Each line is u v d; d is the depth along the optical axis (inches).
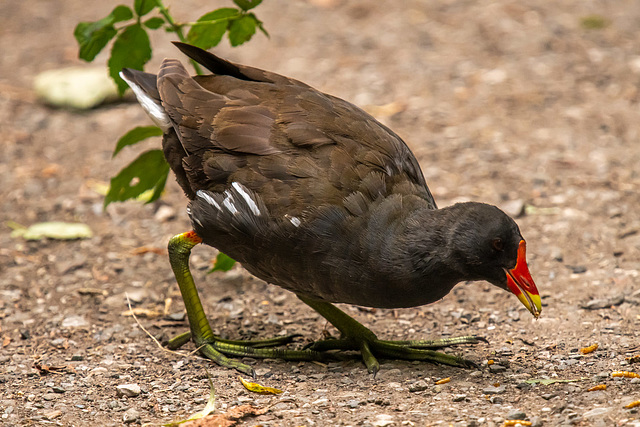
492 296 392.5
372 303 299.7
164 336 362.6
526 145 559.8
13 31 791.1
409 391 296.4
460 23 776.9
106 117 629.9
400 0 838.5
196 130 315.0
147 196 515.5
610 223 455.8
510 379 303.1
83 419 282.5
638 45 716.0
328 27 778.2
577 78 659.4
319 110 315.3
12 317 378.6
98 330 368.5
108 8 829.2
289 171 297.9
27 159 565.9
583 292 387.5
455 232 284.7
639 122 584.7
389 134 321.4
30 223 485.4
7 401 295.6
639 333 342.0
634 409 263.1
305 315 385.7
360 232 289.6
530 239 445.4
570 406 273.3
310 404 286.5
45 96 647.8
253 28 383.6
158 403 294.7
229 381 313.3
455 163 541.0
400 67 692.1
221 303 399.5
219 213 306.3
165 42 737.0
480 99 633.6
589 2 818.2
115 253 450.6
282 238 294.4
